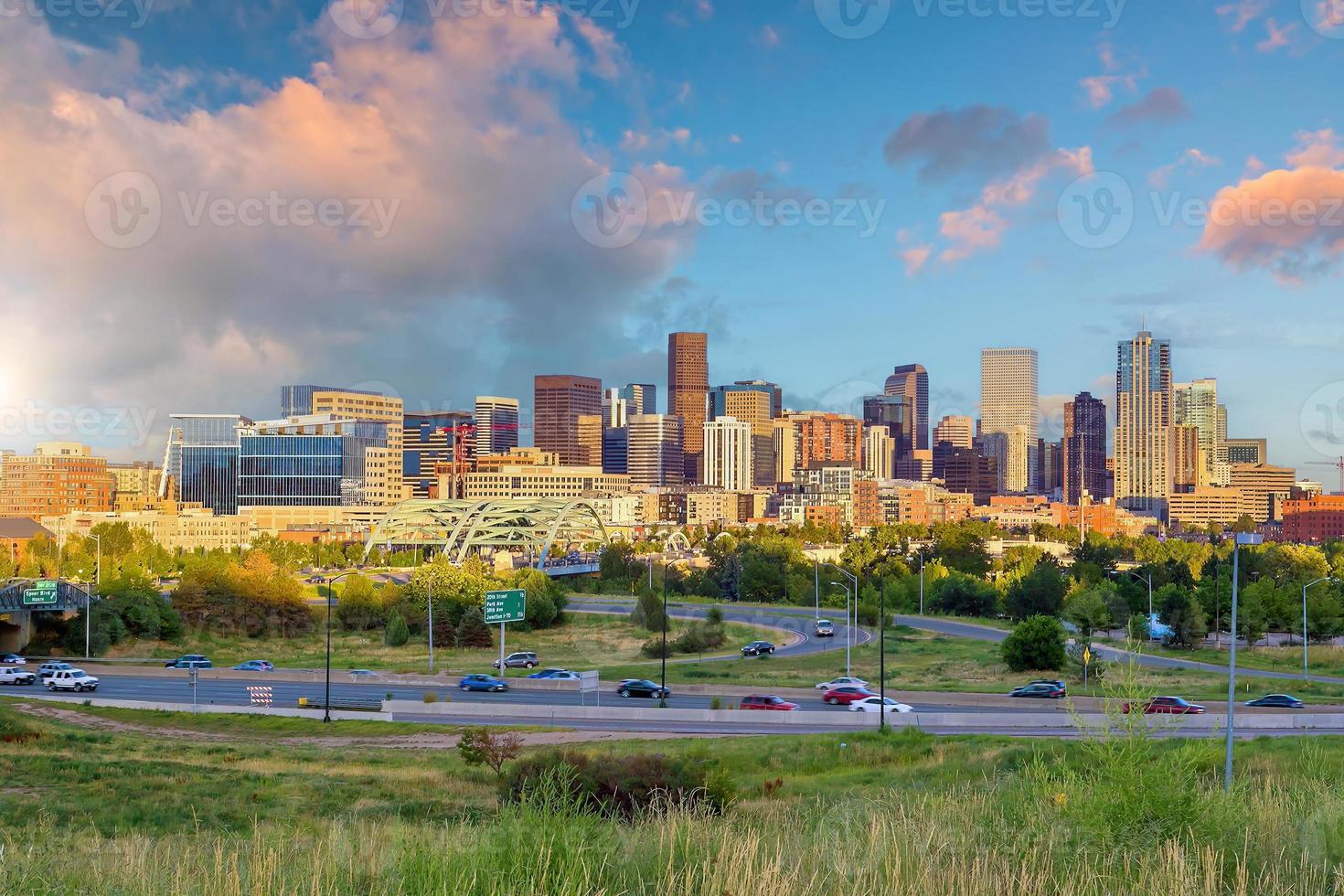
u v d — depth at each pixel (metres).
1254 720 64.19
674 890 13.16
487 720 72.50
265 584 138.00
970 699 76.50
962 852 15.23
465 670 101.56
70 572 176.75
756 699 74.25
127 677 96.44
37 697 82.56
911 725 66.44
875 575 188.62
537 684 88.75
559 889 12.30
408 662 112.75
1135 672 18.17
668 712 73.50
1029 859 14.69
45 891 13.70
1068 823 16.09
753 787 43.69
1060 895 13.37
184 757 56.84
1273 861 15.12
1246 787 21.28
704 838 15.30
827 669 99.56
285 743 65.62
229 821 36.66
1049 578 148.75
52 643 117.50
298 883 13.30
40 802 40.38
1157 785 15.95
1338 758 42.56
